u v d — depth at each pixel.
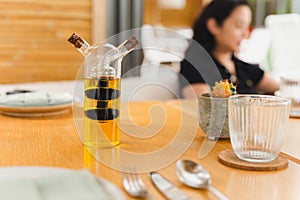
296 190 0.81
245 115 0.96
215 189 0.78
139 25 3.43
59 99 1.52
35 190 0.67
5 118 1.47
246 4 2.77
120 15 3.32
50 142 1.13
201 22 2.72
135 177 0.84
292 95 1.56
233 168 0.94
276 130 0.96
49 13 3.05
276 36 4.10
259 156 0.96
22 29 3.00
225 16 2.67
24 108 1.46
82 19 3.15
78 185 0.69
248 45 4.05
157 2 3.61
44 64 3.09
